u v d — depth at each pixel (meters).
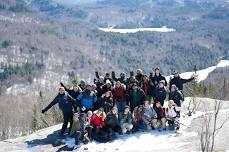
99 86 20.48
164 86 19.92
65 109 18.97
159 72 21.23
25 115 46.28
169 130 19.09
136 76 21.47
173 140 17.62
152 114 19.30
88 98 19.34
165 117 19.17
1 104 63.97
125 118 19.00
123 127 18.95
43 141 19.02
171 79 21.80
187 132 18.47
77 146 17.72
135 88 19.80
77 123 19.00
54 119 29.33
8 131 40.53
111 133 18.52
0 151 18.14
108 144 17.83
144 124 19.30
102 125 18.44
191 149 15.94
